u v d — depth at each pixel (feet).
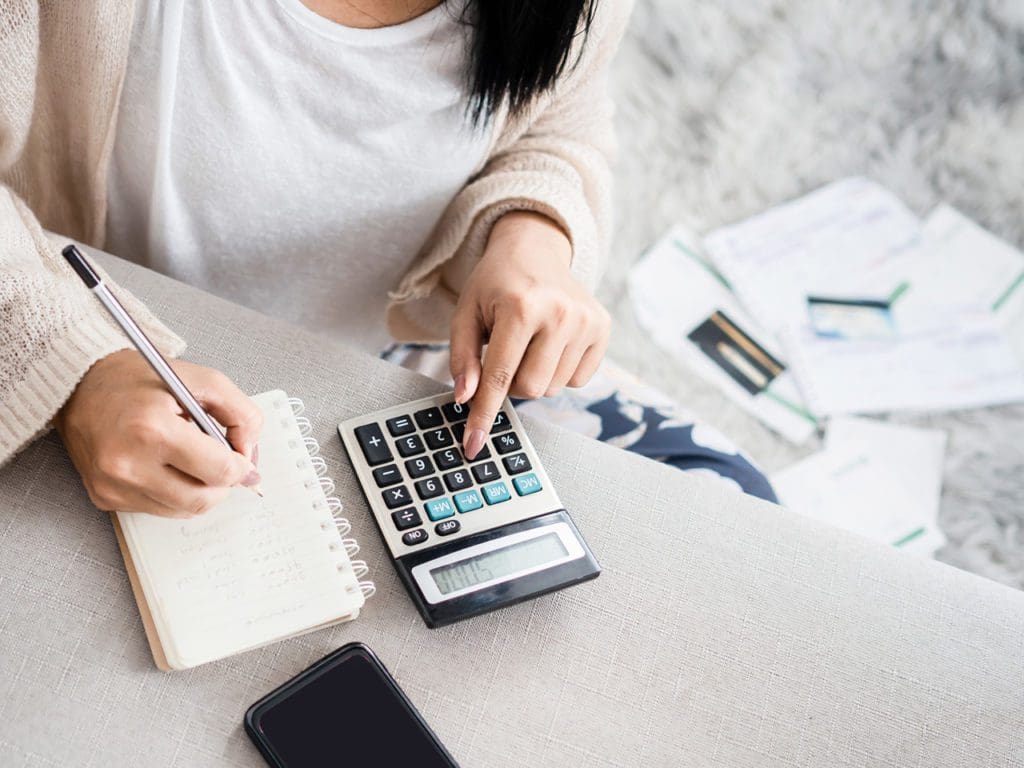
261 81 1.95
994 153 4.63
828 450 4.04
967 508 3.99
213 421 1.52
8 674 1.40
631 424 2.57
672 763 1.53
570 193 2.29
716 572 1.70
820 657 1.65
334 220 2.33
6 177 2.07
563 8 1.88
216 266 2.39
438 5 1.92
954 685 1.66
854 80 4.66
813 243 4.40
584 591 1.64
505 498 1.67
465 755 1.48
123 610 1.48
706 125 4.53
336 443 1.70
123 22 1.75
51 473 1.57
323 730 1.43
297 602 1.50
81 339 1.55
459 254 2.44
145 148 2.02
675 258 4.29
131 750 1.39
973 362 4.25
